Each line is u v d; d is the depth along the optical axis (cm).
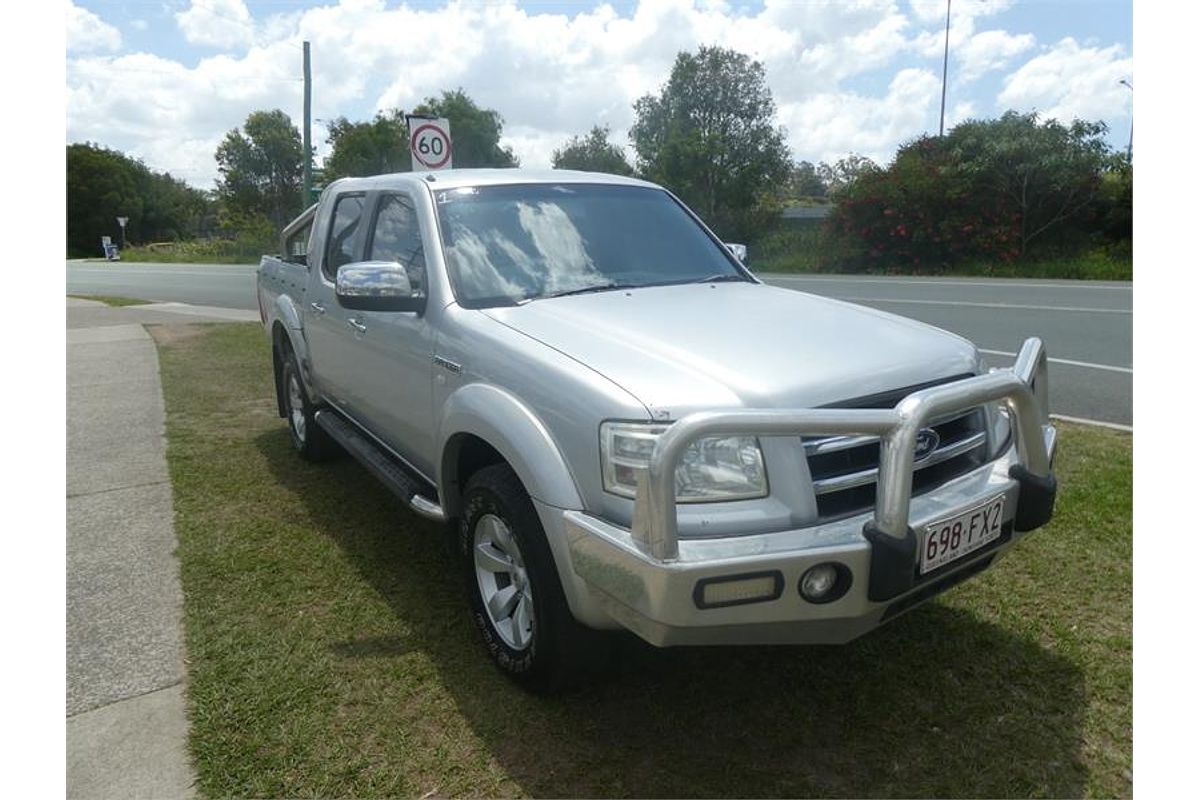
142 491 517
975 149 2480
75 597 376
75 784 255
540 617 277
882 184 2520
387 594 378
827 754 267
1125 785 249
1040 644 324
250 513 480
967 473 278
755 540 231
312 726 283
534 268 364
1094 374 773
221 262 4741
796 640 244
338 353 462
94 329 1268
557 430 264
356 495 509
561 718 286
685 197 3556
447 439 319
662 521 218
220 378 873
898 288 1666
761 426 221
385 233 418
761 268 2723
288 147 7075
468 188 393
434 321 344
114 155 8394
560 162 5681
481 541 315
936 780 254
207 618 357
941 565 250
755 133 3631
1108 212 2362
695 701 294
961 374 284
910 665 313
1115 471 497
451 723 283
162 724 284
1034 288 1596
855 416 228
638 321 305
